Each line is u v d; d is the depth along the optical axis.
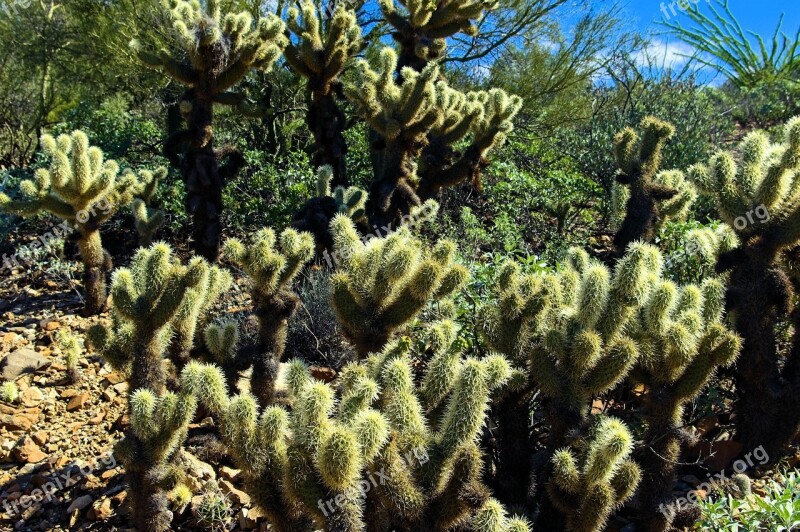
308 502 2.18
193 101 5.24
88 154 5.05
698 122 8.67
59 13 10.41
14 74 11.59
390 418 2.35
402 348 2.70
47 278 6.28
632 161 4.57
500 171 7.69
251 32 5.57
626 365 2.66
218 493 3.14
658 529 2.86
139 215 5.31
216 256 5.60
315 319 4.49
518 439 2.83
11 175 8.50
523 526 2.16
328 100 5.96
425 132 5.07
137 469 2.80
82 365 4.60
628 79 9.85
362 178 7.79
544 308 2.83
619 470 2.46
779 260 3.37
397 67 6.22
